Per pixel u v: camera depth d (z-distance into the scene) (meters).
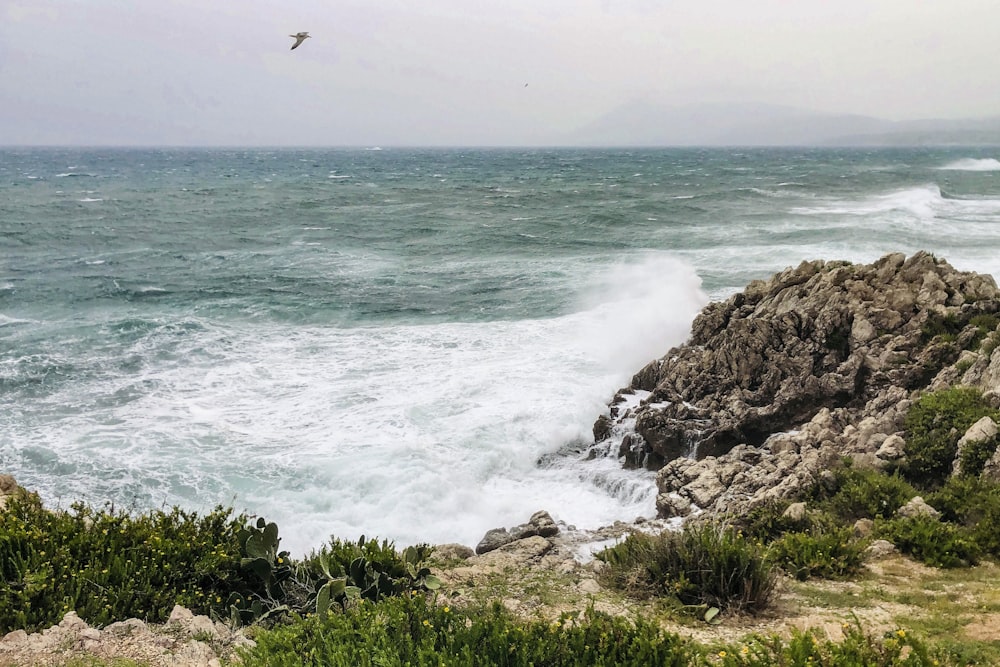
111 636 6.60
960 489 11.26
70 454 15.75
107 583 7.45
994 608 7.90
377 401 18.61
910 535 10.13
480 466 15.72
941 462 12.50
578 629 6.12
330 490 14.59
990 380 14.23
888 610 8.01
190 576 7.93
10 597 6.96
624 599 8.49
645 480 15.16
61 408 18.33
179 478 14.82
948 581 8.96
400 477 14.92
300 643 6.08
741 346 17.23
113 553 7.84
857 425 14.84
